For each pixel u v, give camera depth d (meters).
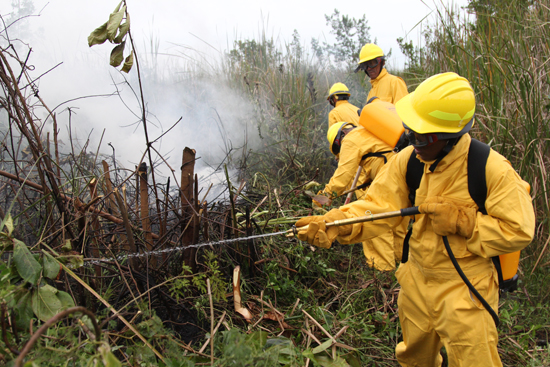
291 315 2.61
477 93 4.48
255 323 2.38
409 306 2.16
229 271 2.90
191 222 2.59
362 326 2.61
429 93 1.80
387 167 2.15
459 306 1.89
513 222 1.72
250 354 1.60
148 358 1.71
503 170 1.76
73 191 2.41
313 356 2.13
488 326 1.89
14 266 1.71
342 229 2.16
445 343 2.00
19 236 2.46
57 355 1.38
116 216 2.67
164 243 2.61
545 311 2.98
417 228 2.01
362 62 5.23
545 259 3.41
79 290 2.20
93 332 1.59
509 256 1.91
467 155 1.83
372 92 5.43
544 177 3.63
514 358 2.56
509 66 4.34
